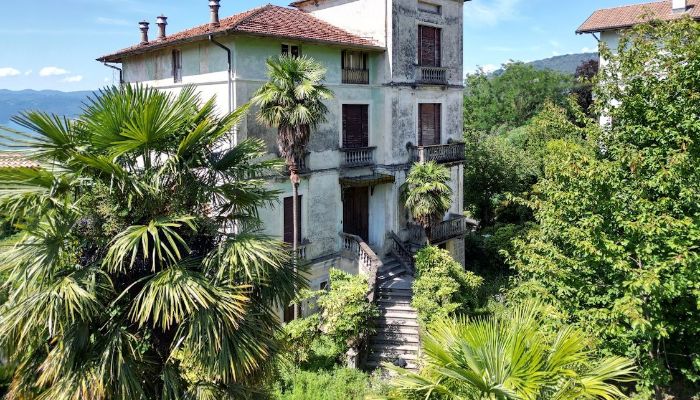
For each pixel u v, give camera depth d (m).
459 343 7.24
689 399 13.54
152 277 7.46
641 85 12.46
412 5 21.39
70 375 6.80
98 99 7.72
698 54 11.54
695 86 11.78
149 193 7.70
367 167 21.16
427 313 17.02
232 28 15.76
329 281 20.16
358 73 20.56
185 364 7.44
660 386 12.41
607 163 11.44
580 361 7.36
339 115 19.97
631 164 11.08
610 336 11.49
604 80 13.45
